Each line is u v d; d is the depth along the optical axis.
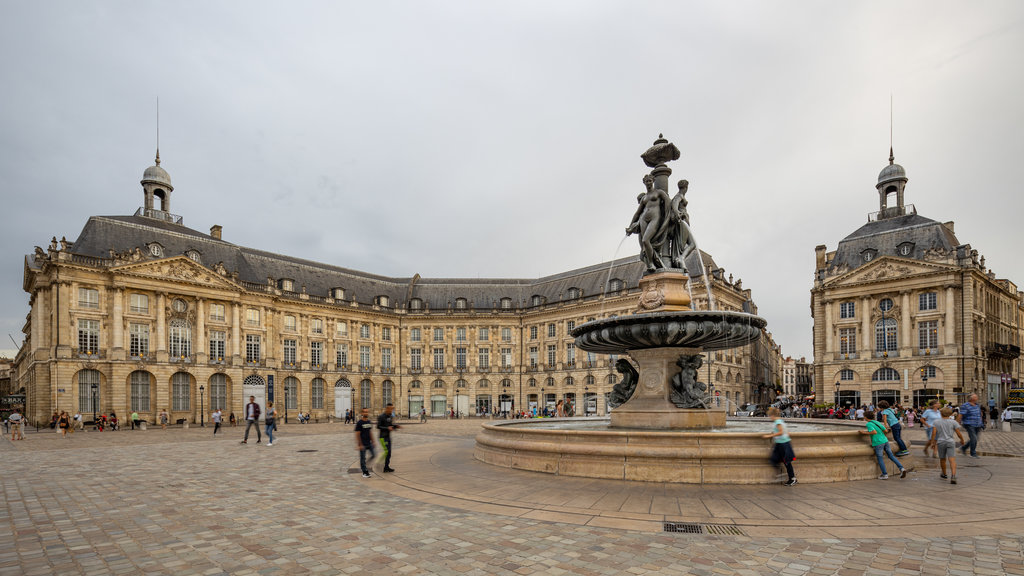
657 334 14.05
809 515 9.12
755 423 21.27
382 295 74.69
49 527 9.16
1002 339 62.62
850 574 6.51
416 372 72.88
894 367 55.25
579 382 66.81
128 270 49.94
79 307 48.00
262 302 60.47
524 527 8.68
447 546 7.80
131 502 11.16
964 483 12.02
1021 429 36.22
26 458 19.84
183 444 25.56
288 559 7.37
